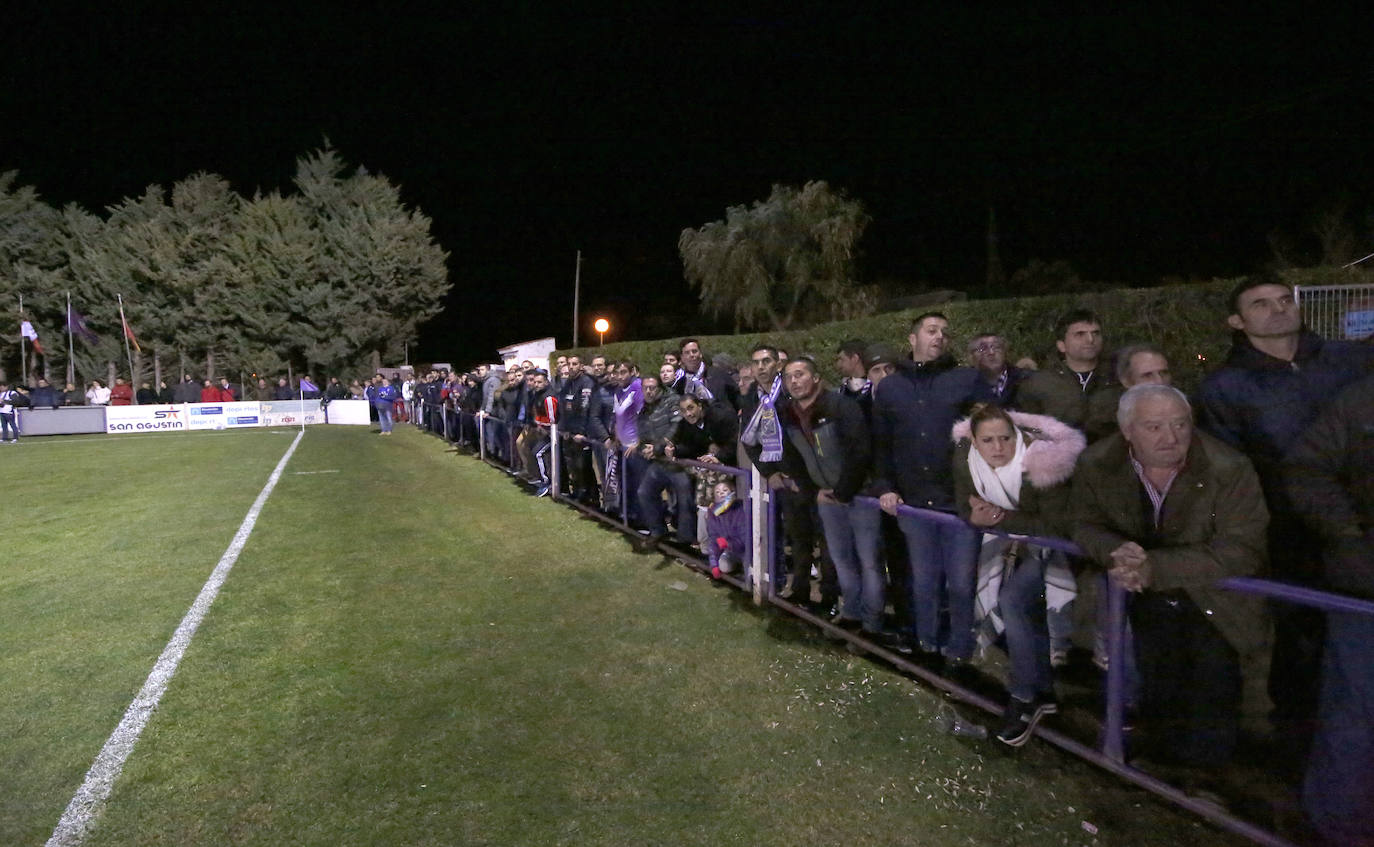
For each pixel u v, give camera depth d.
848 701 3.69
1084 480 2.99
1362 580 2.48
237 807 2.95
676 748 3.31
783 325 25.36
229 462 14.41
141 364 40.34
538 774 3.13
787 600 4.96
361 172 40.53
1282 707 2.80
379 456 15.08
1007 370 4.13
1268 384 2.88
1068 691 3.53
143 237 37.78
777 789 2.99
